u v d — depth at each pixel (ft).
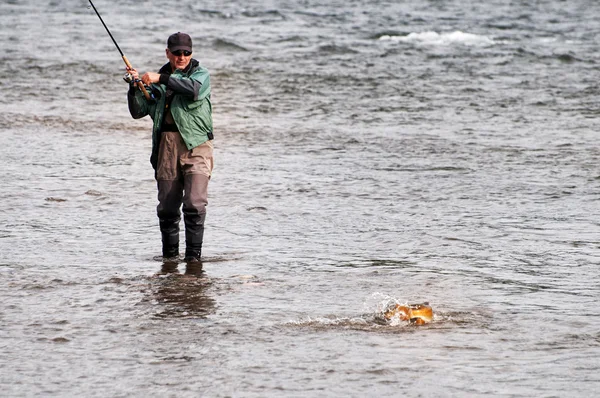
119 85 209.97
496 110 188.24
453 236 96.37
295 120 173.06
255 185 120.98
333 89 210.38
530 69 252.42
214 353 62.18
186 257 86.53
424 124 171.63
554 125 172.55
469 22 379.14
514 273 82.94
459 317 70.13
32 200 110.42
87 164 132.77
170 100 85.81
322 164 135.44
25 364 60.13
